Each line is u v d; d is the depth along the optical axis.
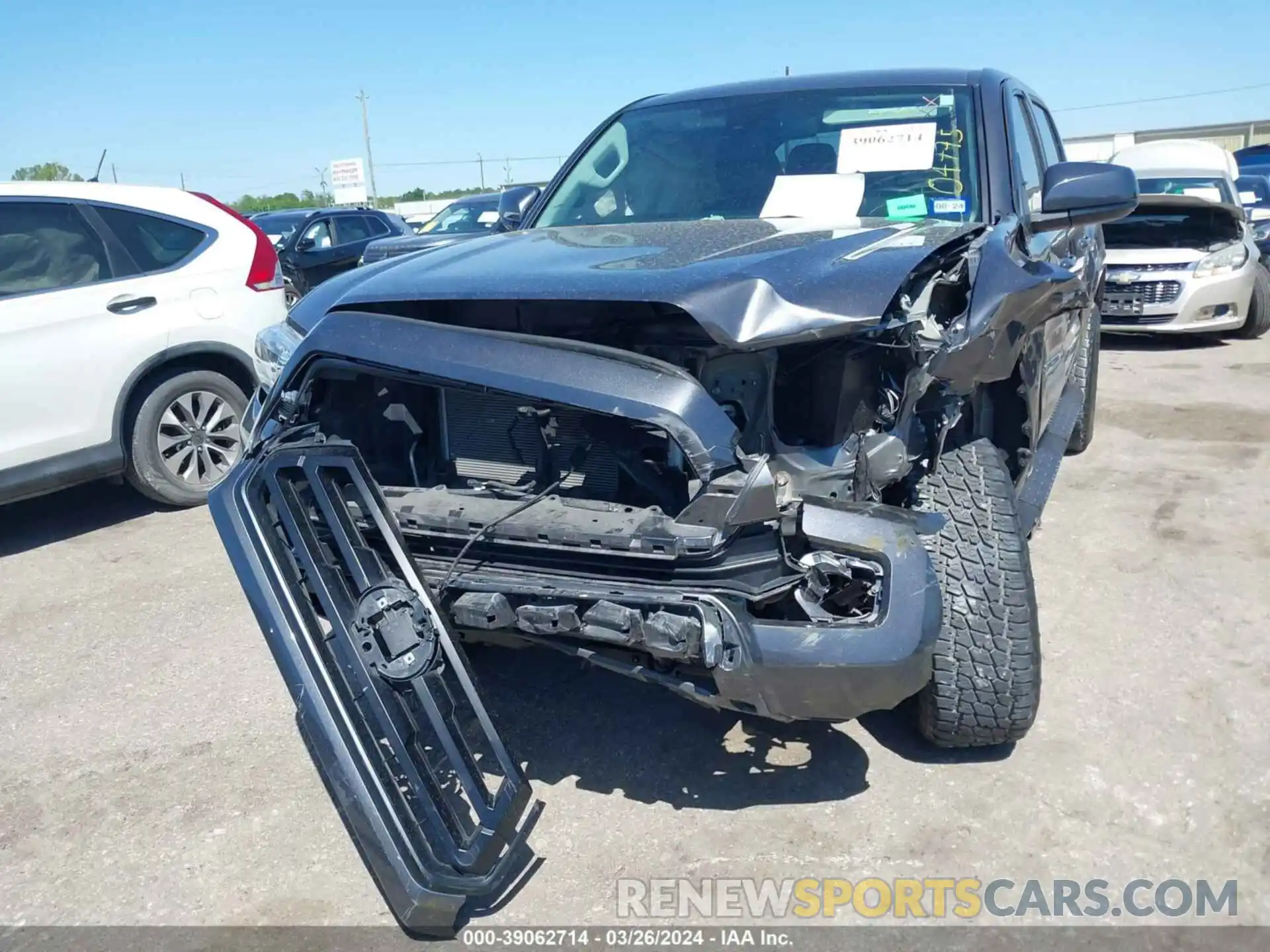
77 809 3.09
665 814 2.93
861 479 2.62
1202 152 13.39
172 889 2.72
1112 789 2.94
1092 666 3.62
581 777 3.12
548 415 2.66
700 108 4.32
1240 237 10.01
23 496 5.41
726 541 2.34
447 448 2.87
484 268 2.82
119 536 5.60
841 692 2.36
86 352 5.46
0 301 5.29
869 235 2.94
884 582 2.38
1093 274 5.48
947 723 2.90
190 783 3.20
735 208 3.85
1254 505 5.20
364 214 14.96
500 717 3.44
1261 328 10.38
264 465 2.55
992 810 2.87
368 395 2.92
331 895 2.68
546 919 2.55
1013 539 2.86
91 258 5.64
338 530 2.49
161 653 4.10
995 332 2.75
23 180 5.59
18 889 2.75
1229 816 2.81
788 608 2.46
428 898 2.30
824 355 2.56
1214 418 7.04
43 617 4.52
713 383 2.54
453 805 2.58
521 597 2.47
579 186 4.36
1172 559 4.54
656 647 2.30
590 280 2.51
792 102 4.15
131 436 5.73
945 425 2.94
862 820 2.86
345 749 2.34
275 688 3.78
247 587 2.46
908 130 3.84
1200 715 3.29
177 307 5.80
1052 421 4.48
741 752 3.20
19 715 3.66
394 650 2.41
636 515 2.48
